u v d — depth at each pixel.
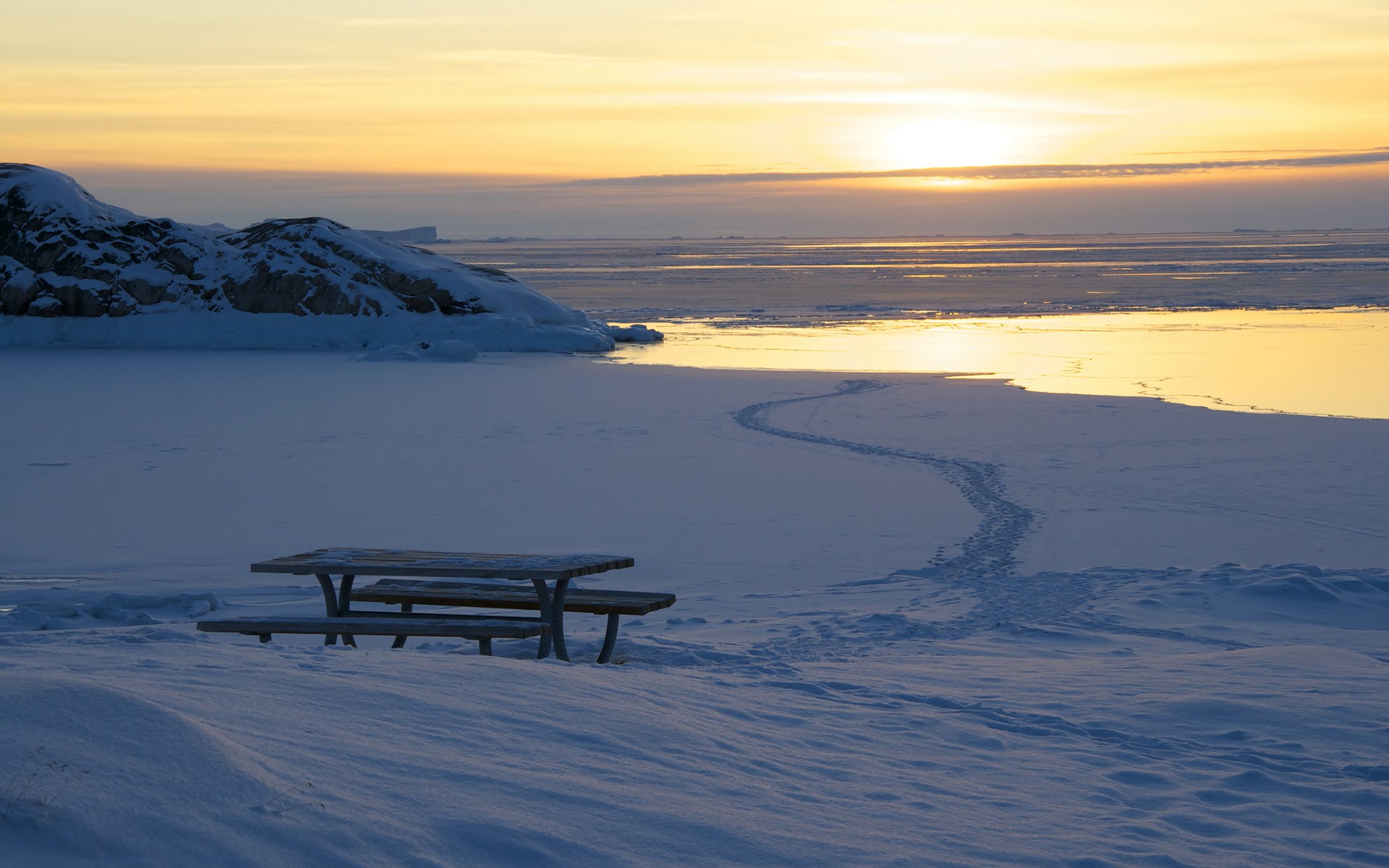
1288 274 100.06
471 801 3.31
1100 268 124.25
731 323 57.53
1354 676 6.53
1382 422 23.48
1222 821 4.09
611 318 62.28
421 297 50.31
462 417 25.88
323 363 40.59
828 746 4.80
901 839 3.59
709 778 3.99
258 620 6.72
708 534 14.74
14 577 12.05
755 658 7.51
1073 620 9.05
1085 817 4.05
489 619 6.95
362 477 18.75
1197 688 6.24
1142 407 26.41
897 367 37.25
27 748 2.92
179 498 16.97
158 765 2.96
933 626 8.80
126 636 6.10
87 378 35.03
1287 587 9.84
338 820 2.96
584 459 20.41
